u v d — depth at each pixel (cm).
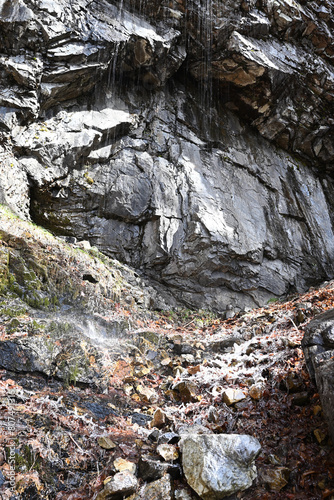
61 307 401
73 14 546
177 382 358
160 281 607
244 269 641
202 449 237
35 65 520
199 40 658
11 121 509
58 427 263
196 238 603
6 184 498
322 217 791
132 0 610
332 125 789
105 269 509
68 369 324
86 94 611
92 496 230
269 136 791
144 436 281
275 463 248
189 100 727
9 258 397
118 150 632
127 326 437
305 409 284
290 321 430
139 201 611
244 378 339
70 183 579
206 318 581
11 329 332
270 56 697
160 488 229
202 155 694
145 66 638
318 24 718
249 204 700
